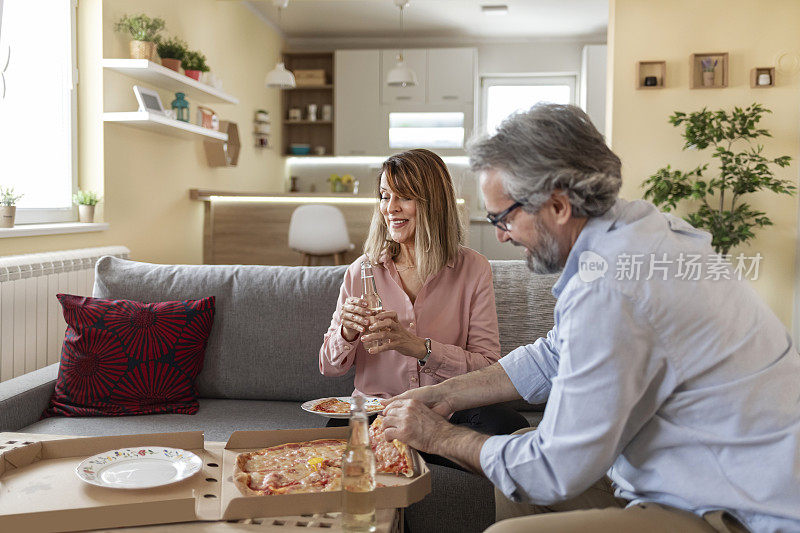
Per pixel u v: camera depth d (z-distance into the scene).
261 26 7.14
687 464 1.10
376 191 2.04
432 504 1.77
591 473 1.09
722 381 1.07
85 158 4.06
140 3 4.47
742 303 1.10
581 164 1.12
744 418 1.06
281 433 1.43
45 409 2.22
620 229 1.12
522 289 2.42
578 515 1.08
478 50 8.02
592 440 1.07
